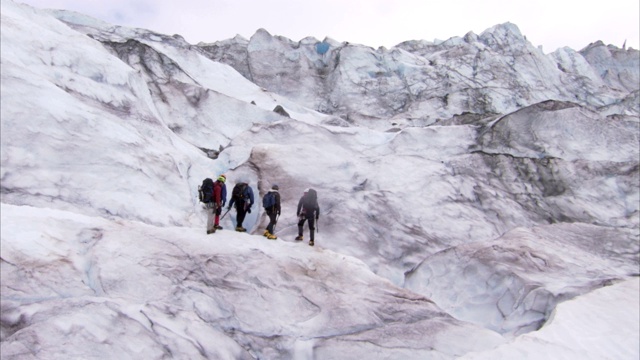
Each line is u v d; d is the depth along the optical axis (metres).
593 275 10.59
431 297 10.73
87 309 5.79
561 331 6.83
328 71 52.91
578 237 13.31
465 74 50.97
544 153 18.20
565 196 16.38
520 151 18.27
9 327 5.45
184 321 6.35
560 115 19.33
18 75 11.78
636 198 16.34
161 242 8.02
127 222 8.60
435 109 43.75
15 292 5.93
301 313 7.46
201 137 19.97
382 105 46.69
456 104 44.50
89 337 5.38
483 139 18.53
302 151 16.03
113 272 6.83
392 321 7.59
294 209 13.38
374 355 6.79
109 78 15.25
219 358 6.04
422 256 12.69
